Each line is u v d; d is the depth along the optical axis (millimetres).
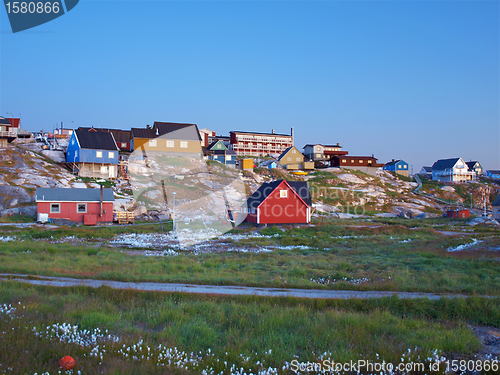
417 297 11312
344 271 16578
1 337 6645
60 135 78562
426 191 86875
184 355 6887
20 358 5895
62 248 21234
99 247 22969
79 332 7527
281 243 28766
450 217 57781
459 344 7816
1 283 11523
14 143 62312
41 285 11672
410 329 8859
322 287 13078
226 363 6570
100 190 41719
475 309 10312
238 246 26281
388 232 36281
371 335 8375
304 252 23984
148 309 9703
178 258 18922
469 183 97375
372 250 24547
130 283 12836
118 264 16516
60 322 8070
